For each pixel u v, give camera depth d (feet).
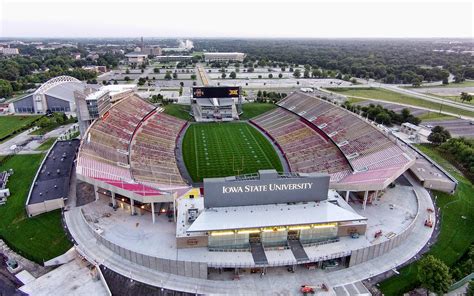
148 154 341.00
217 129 455.22
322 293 173.99
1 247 209.36
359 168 287.89
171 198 214.69
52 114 492.13
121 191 220.23
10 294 172.55
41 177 278.05
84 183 274.57
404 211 240.94
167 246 196.85
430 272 167.12
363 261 197.98
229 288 176.76
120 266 190.08
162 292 173.17
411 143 395.96
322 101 452.76
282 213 200.54
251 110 535.19
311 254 190.39
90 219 225.35
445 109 553.64
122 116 398.83
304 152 354.13
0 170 311.27
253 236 197.26
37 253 202.28
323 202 213.87
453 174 313.32
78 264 193.98
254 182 201.98
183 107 546.26
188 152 371.76
